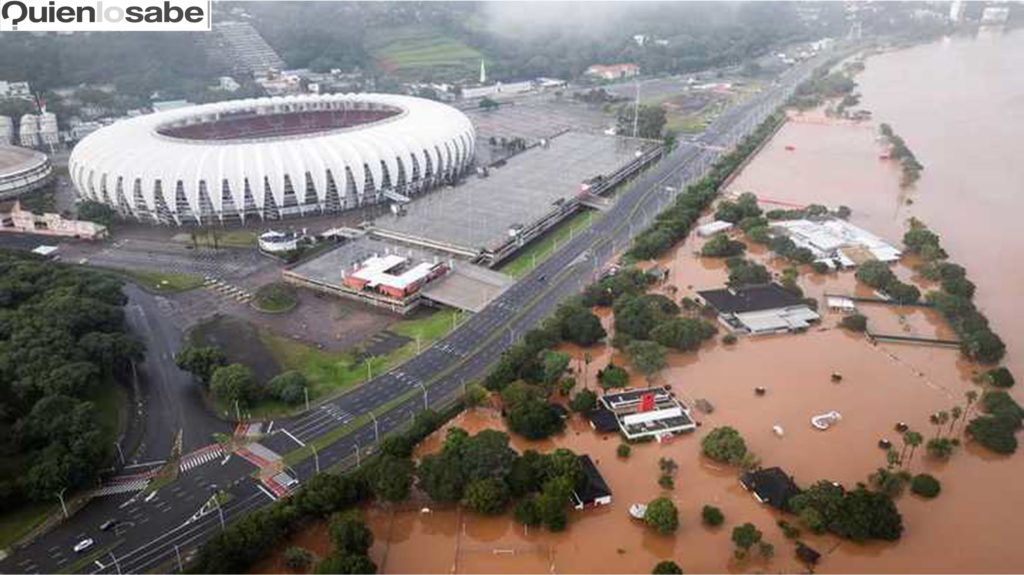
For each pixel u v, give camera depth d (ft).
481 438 557.74
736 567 487.20
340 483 521.65
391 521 528.63
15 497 526.98
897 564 487.20
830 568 483.92
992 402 634.84
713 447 574.15
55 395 585.63
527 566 490.49
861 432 620.49
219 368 654.53
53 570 482.69
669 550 501.97
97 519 526.16
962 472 574.56
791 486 540.52
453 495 524.11
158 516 528.63
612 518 530.68
